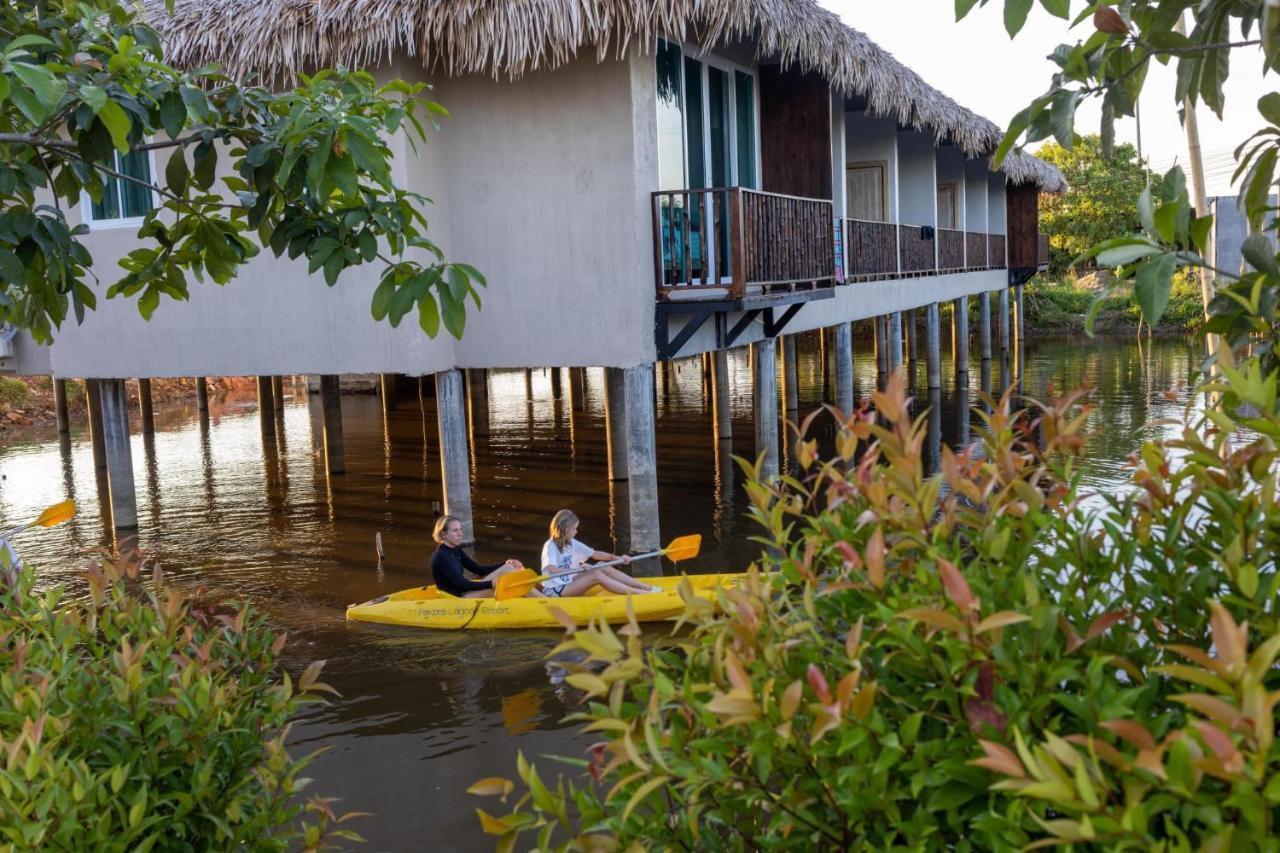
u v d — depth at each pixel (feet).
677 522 33.73
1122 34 7.17
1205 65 7.46
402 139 28.22
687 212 29.53
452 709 19.71
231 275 14.16
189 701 8.79
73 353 34.12
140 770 8.58
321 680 21.35
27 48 12.51
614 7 25.54
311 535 34.04
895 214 49.65
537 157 29.27
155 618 10.87
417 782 16.83
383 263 29.81
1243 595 5.64
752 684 5.78
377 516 36.45
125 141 10.66
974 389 66.44
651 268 29.35
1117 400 57.67
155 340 32.94
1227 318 6.38
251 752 9.57
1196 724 4.09
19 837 6.86
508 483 41.47
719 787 6.14
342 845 14.76
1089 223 122.83
